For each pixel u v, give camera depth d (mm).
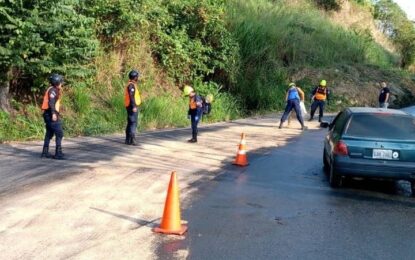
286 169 11547
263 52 28656
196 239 6516
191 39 23312
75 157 11289
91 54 15938
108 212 7375
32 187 8469
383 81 35781
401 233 7148
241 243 6441
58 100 10914
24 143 12859
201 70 23281
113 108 17281
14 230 6410
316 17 40562
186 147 13750
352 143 9523
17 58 13273
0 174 9281
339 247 6445
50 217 6988
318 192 9477
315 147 15094
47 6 13711
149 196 8352
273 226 7227
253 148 14344
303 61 34000
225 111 23266
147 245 6195
